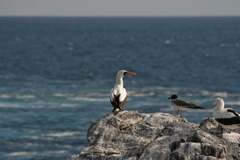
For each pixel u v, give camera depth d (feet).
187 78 354.54
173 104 81.71
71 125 206.18
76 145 177.27
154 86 312.29
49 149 172.14
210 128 66.18
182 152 59.52
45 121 213.25
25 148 173.17
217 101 68.13
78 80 338.34
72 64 451.53
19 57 518.78
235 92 288.71
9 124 207.72
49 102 253.24
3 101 255.50
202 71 399.44
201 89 301.84
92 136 70.79
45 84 314.76
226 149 59.82
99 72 389.19
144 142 68.03
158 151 61.67
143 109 238.27
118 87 73.41
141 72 390.01
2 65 430.20
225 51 610.65
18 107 241.55
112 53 581.53
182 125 67.82
